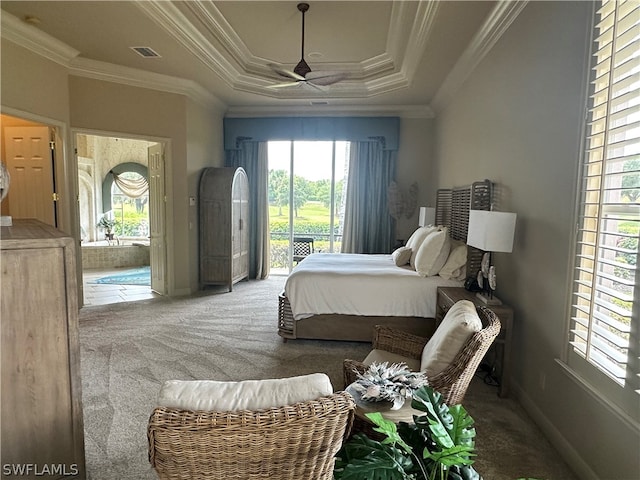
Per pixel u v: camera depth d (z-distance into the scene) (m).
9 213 4.56
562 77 2.29
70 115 4.61
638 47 1.67
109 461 2.13
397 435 1.27
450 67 4.49
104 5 3.30
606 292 1.80
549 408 2.36
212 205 5.95
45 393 1.67
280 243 7.54
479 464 2.12
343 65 5.09
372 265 4.43
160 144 5.48
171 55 4.38
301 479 1.27
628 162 1.77
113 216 9.37
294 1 3.50
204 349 3.72
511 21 3.06
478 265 3.45
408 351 2.56
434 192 6.41
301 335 3.87
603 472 1.83
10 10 3.38
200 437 1.10
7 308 1.57
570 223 2.16
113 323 4.43
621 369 1.75
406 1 3.34
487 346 1.94
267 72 5.38
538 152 2.59
